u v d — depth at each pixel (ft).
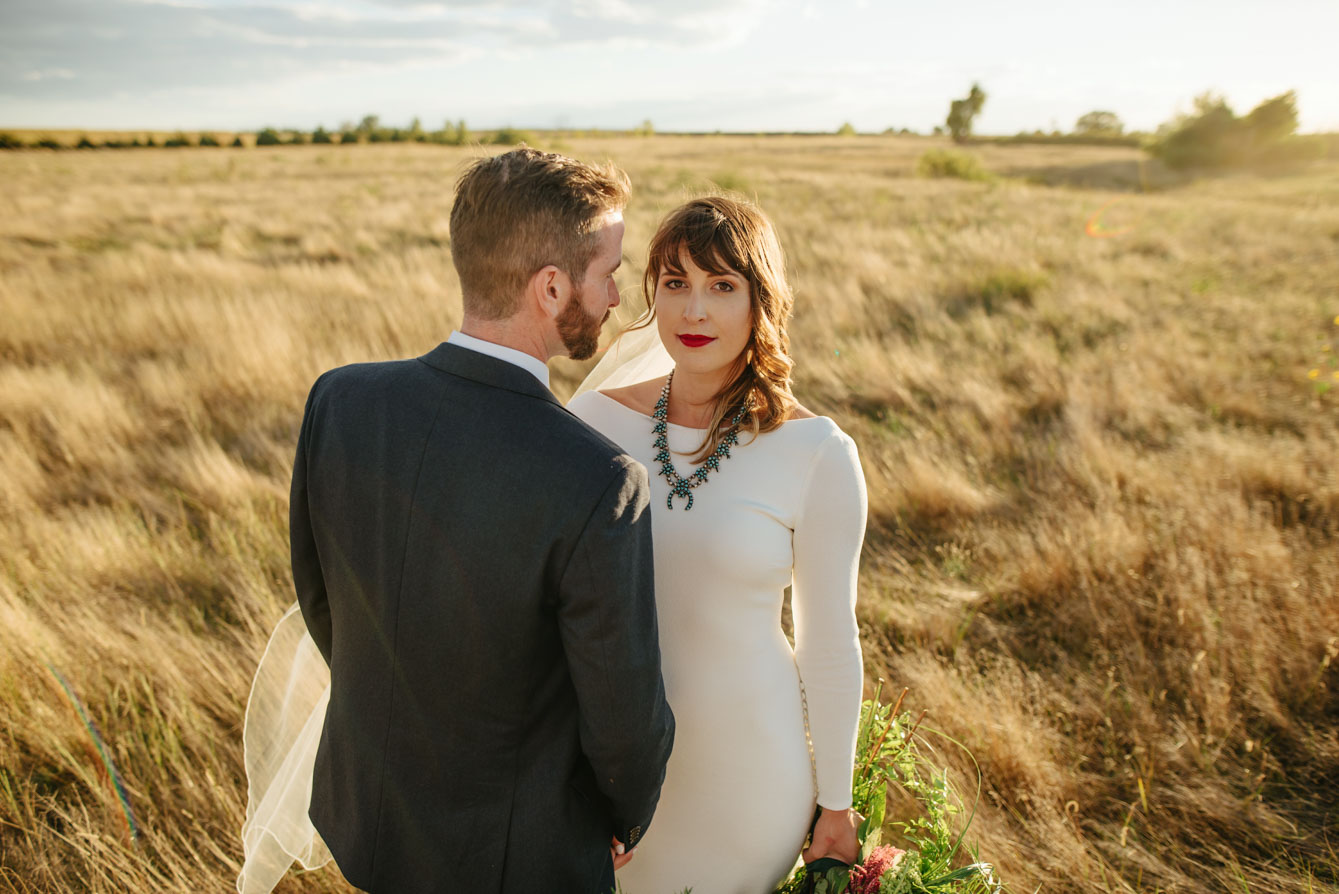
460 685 3.66
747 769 4.76
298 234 43.19
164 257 33.42
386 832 3.95
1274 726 8.69
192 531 13.10
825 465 4.56
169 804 7.68
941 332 23.63
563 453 3.45
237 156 135.23
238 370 19.26
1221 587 10.48
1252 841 7.52
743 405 4.68
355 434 3.77
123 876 6.76
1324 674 9.09
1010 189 76.54
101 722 8.54
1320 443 14.97
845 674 4.69
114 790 7.70
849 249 36.19
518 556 3.43
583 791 4.11
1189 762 8.31
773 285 4.55
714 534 4.58
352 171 93.81
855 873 4.73
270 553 11.98
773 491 4.59
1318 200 70.28
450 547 3.49
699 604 4.66
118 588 11.26
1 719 8.39
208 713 8.87
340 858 4.15
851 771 4.89
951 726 8.46
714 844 4.87
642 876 5.08
